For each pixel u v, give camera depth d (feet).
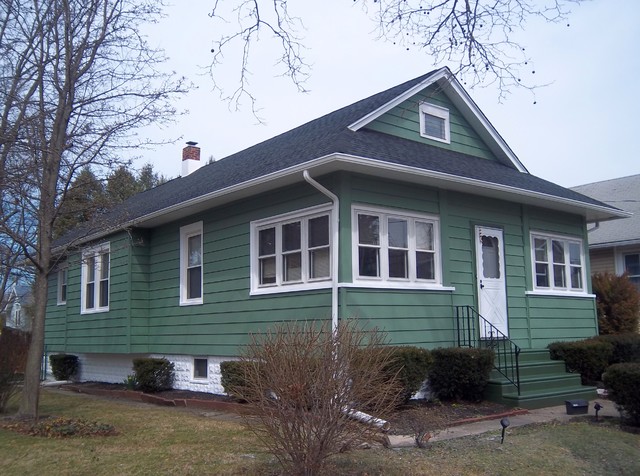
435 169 35.96
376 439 20.07
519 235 44.32
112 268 52.60
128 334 49.08
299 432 18.71
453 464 21.81
